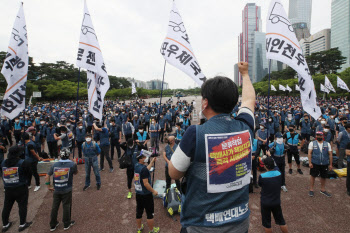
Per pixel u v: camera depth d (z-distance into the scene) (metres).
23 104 5.98
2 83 38.91
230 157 1.00
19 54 5.98
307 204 5.45
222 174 0.97
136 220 4.51
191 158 0.97
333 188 6.35
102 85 6.55
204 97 1.09
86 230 4.58
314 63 73.06
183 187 1.08
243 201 1.04
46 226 4.73
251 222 4.79
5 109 5.75
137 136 8.72
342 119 8.60
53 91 56.34
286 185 6.62
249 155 1.10
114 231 4.55
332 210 5.15
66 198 4.55
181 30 4.53
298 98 48.50
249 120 1.18
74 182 7.11
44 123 9.87
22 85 5.98
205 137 0.96
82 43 6.57
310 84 4.50
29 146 6.33
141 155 4.14
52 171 4.64
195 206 0.98
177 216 4.98
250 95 1.33
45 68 74.19
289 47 4.63
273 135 10.89
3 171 4.47
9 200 4.54
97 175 6.57
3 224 4.54
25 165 4.55
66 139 8.59
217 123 1.02
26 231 4.55
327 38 124.75
